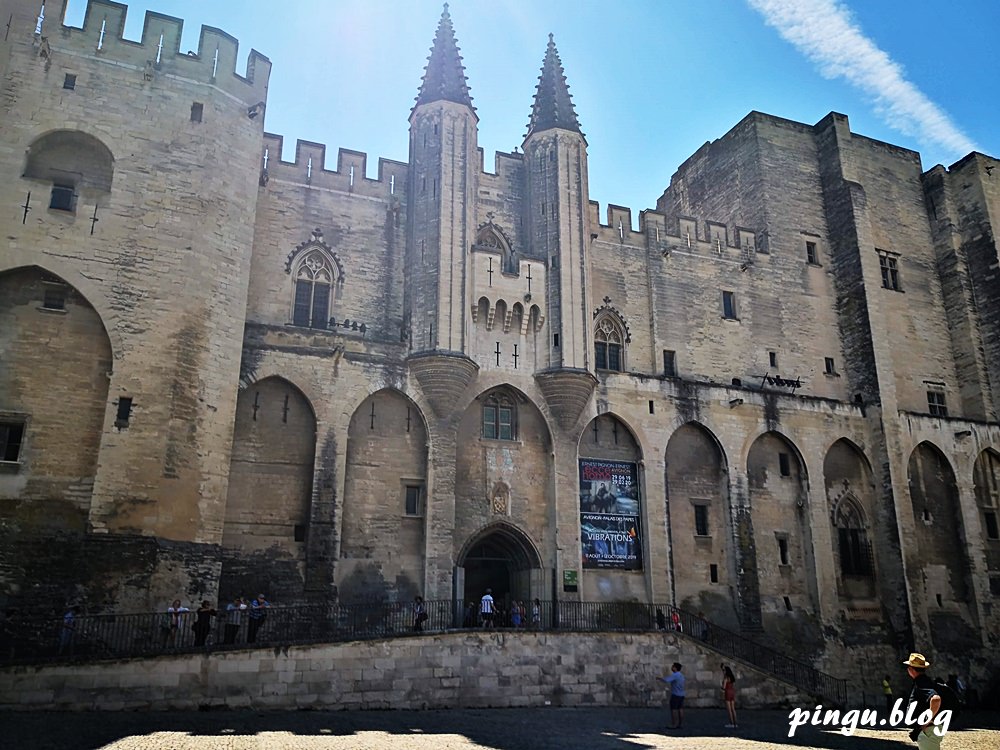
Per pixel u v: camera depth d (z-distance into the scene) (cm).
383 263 3647
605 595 3481
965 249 4994
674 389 3838
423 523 3238
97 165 2870
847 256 4628
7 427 2562
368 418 3272
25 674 2008
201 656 2217
